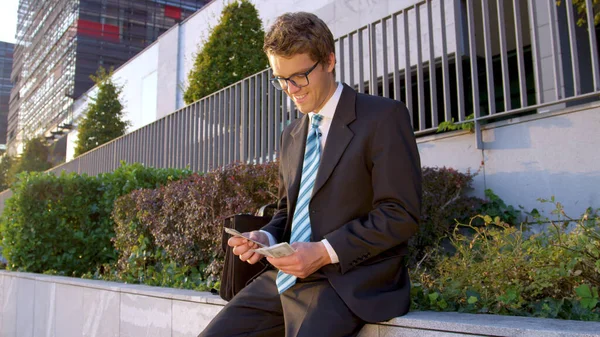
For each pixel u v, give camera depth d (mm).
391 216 1640
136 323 3559
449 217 4309
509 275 2557
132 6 46312
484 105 8062
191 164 8516
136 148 10719
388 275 1740
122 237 5281
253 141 6945
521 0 7496
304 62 1757
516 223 4254
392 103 1784
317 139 1887
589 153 3902
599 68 4035
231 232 1712
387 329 1784
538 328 1479
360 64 5555
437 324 1656
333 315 1608
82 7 43875
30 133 36094
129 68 19750
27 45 61000
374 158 1708
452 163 4777
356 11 8922
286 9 10797
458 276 2672
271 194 3775
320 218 1756
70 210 6547
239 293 1950
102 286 4020
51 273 6207
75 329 4391
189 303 3059
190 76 9531
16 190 6488
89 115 20156
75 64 42344
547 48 6469
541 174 4164
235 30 9344
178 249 4246
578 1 5902
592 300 2178
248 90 7262
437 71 8305
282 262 1611
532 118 4258
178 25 15641
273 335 1889
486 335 1555
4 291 6160
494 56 7883
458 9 4930
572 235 2754
